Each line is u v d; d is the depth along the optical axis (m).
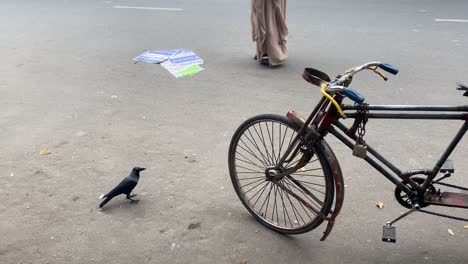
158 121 4.88
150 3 10.34
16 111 5.14
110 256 3.06
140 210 3.49
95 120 4.92
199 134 4.59
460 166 3.93
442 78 5.67
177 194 3.68
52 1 10.90
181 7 9.84
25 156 4.23
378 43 7.02
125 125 4.80
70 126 4.79
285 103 5.21
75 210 3.50
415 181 2.93
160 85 5.82
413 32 7.48
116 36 7.90
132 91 5.66
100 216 3.42
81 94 5.59
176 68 6.36
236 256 3.05
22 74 6.26
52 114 5.07
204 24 8.46
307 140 2.83
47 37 7.94
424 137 4.41
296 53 6.78
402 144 4.30
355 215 3.40
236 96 5.43
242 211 3.48
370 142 4.34
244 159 4.13
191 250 3.11
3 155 4.24
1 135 4.61
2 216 3.44
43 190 3.74
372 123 4.70
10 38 7.91
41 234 3.26
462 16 8.27
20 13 9.76
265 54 6.32
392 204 3.50
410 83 5.56
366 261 2.98
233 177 3.39
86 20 9.04
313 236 3.21
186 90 5.65
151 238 3.21
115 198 3.64
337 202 2.81
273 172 3.11
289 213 3.43
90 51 7.16
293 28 7.95
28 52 7.16
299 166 2.96
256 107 5.14
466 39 7.05
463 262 2.94
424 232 3.20
